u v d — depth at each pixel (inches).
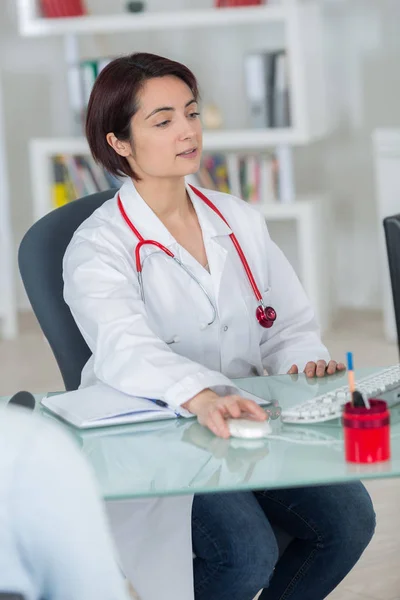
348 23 264.2
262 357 108.0
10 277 267.6
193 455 76.2
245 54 262.1
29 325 281.7
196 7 269.9
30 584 46.6
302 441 77.8
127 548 85.0
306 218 244.4
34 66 284.7
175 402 85.6
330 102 269.3
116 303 94.1
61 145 254.5
